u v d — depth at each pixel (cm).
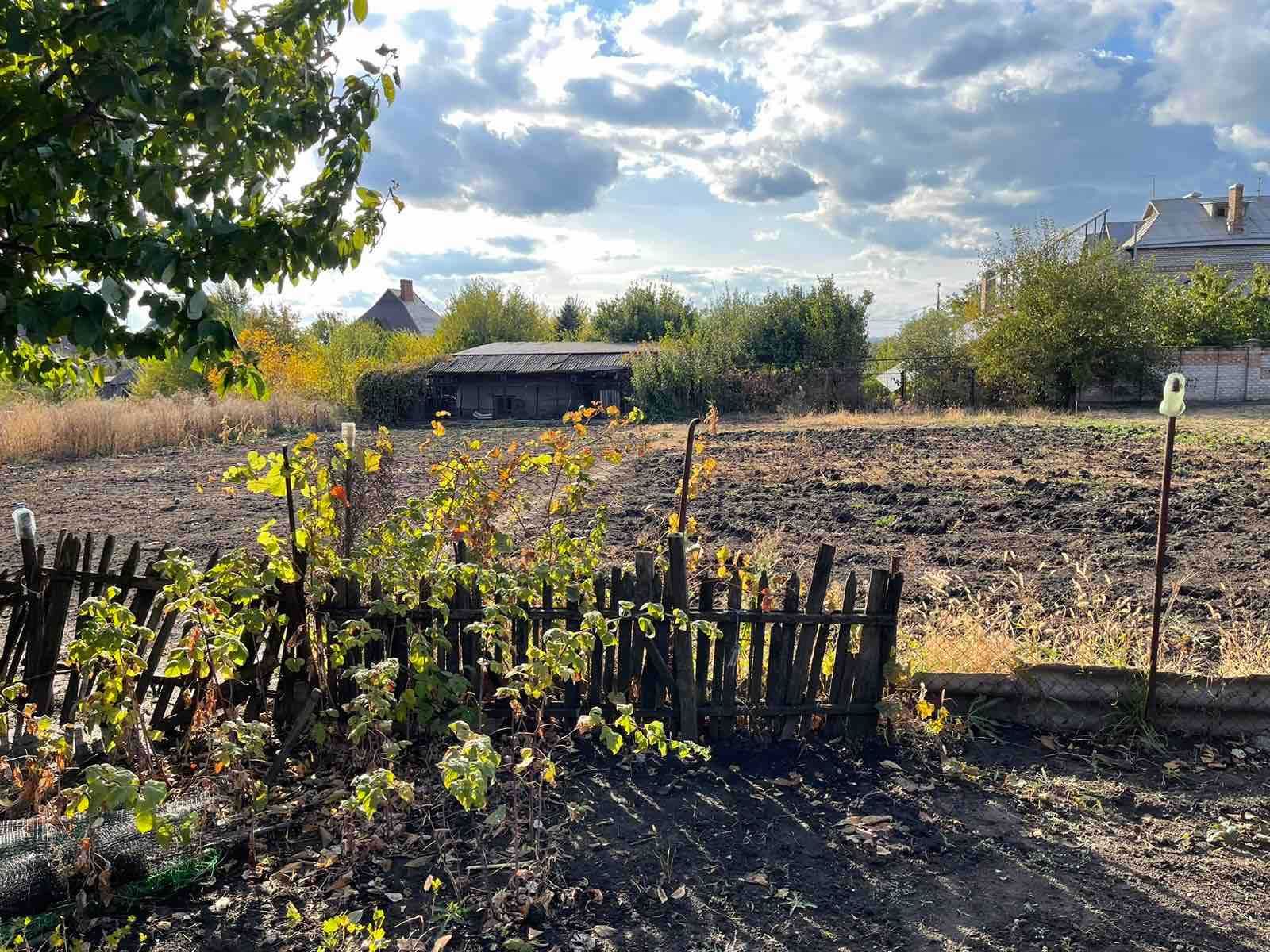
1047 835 428
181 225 311
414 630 475
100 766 327
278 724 490
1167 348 3156
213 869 381
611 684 513
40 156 294
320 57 368
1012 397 3062
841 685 515
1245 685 519
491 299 4466
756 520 1204
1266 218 5438
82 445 2109
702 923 358
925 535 1100
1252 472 1485
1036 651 613
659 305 4375
